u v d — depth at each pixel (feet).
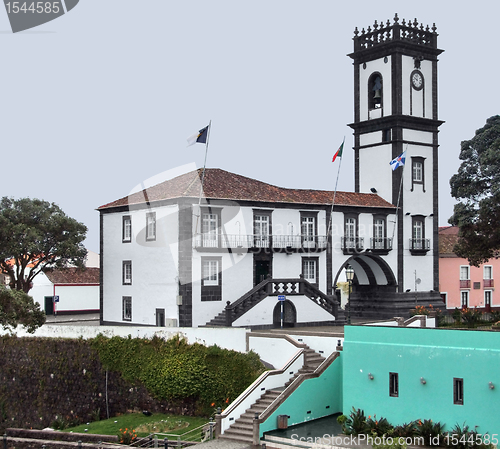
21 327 137.39
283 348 113.70
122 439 99.19
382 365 96.53
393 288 174.40
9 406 136.26
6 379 137.49
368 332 98.73
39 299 190.90
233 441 94.99
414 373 93.30
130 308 152.25
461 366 89.15
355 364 99.19
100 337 126.52
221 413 98.37
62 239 158.20
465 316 156.87
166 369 115.75
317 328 141.28
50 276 192.95
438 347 91.40
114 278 157.07
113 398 123.24
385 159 179.22
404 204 176.96
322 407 106.42
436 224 183.93
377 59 181.47
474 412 87.71
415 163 180.14
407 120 177.78
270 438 93.97
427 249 179.52
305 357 111.45
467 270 198.18
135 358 120.98
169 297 141.69
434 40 185.37
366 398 97.81
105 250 160.15
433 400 91.40
